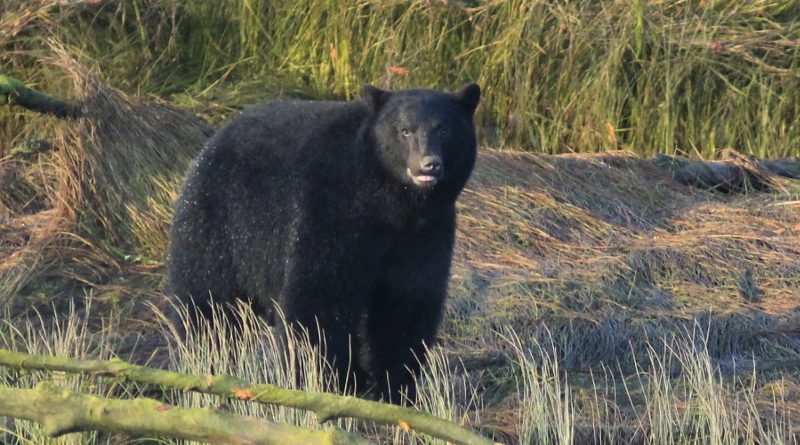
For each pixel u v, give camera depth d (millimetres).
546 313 15094
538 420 11797
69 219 17281
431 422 5500
